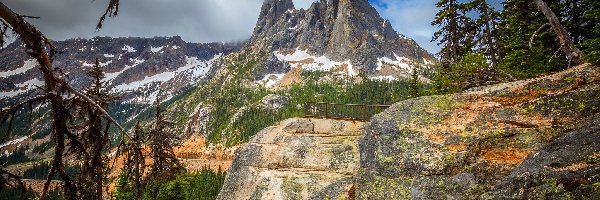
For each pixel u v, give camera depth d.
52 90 5.11
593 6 17.86
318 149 21.92
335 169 20.58
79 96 5.70
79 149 5.64
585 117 8.92
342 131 23.22
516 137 9.34
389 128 10.79
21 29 4.77
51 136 5.32
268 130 25.05
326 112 24.88
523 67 21.97
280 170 21.30
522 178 7.12
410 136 10.25
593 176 6.20
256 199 19.84
